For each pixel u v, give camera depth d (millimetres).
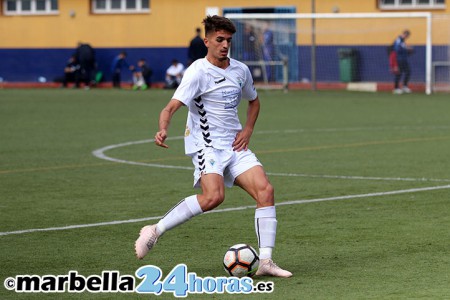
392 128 47219
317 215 23375
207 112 17016
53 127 48281
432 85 79812
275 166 33125
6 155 36656
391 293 15484
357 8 85750
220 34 16875
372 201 25422
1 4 98812
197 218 23062
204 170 16906
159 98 72125
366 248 19266
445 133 44469
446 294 15383
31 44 97750
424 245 19484
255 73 84875
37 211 24391
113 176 30953
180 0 92750
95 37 95688
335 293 15562
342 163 33750
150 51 94062
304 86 84938
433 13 84375
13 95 76312
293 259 18312
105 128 47844
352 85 83750
